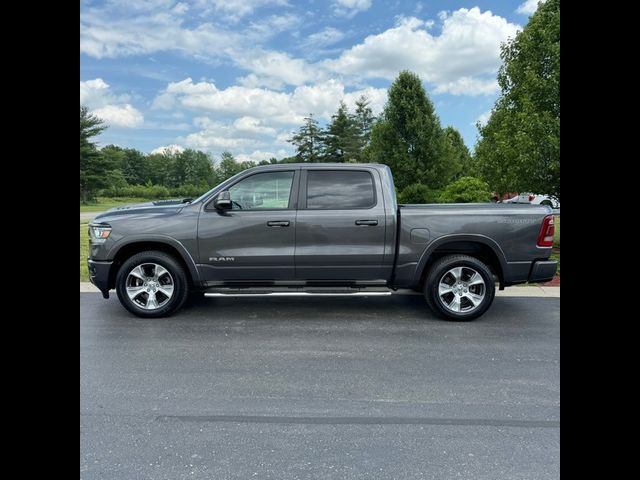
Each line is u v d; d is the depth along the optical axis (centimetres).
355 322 566
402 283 573
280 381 394
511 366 426
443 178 2055
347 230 560
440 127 2083
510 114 1170
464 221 558
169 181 8012
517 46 1130
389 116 2064
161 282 580
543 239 561
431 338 507
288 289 588
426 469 270
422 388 380
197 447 293
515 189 1148
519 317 589
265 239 562
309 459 280
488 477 262
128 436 305
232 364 432
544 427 317
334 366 427
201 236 562
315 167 575
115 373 409
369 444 296
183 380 395
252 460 279
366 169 574
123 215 573
